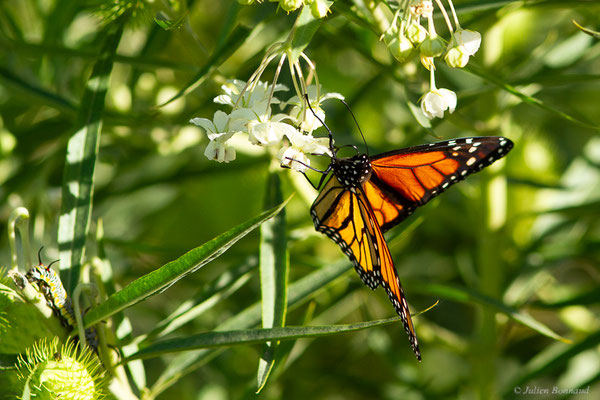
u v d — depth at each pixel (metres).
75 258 1.08
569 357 1.17
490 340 1.19
